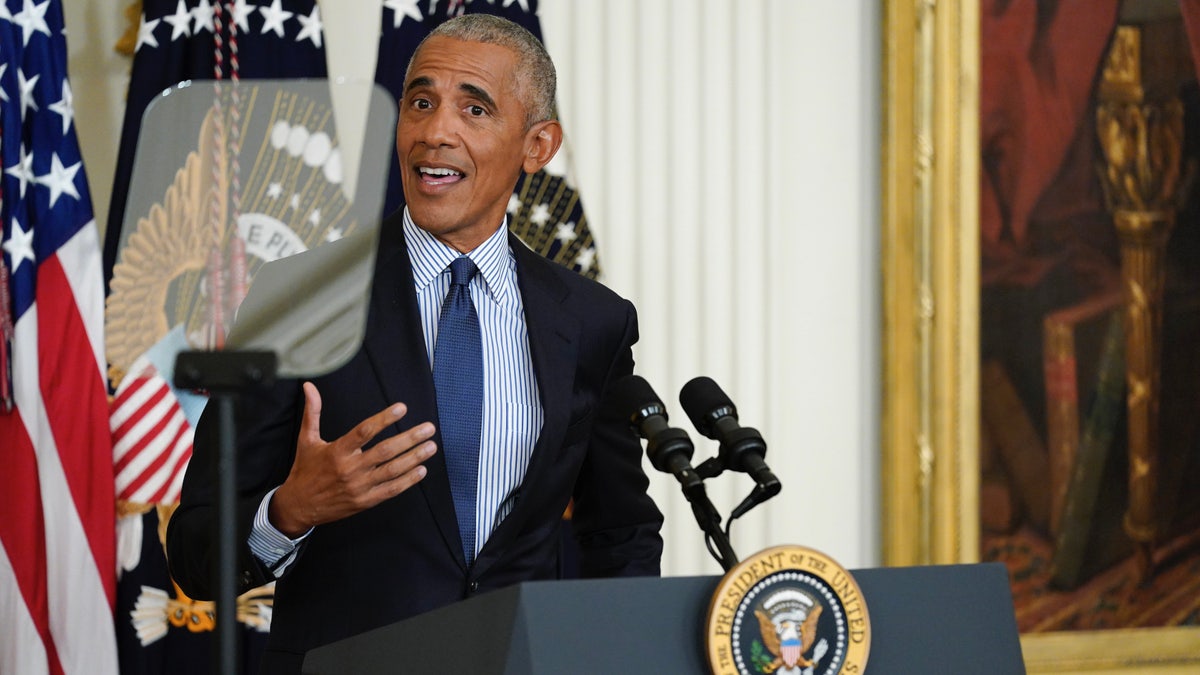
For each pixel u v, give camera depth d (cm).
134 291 452
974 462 1415
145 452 1171
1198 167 1459
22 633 1118
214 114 464
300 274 451
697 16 1388
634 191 1373
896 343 1405
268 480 690
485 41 724
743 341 1382
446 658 441
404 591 684
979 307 1419
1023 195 1426
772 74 1396
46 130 1164
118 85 1272
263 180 461
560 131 780
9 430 1128
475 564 696
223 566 420
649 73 1376
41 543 1141
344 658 494
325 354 443
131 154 1177
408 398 696
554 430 722
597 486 797
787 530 1407
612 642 424
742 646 430
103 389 1158
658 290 1372
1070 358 1438
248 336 445
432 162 705
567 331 757
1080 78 1435
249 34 1224
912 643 468
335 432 691
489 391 728
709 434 543
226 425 428
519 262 774
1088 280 1441
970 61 1407
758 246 1389
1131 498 1452
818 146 1423
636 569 786
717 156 1384
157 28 1209
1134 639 1448
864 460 1430
